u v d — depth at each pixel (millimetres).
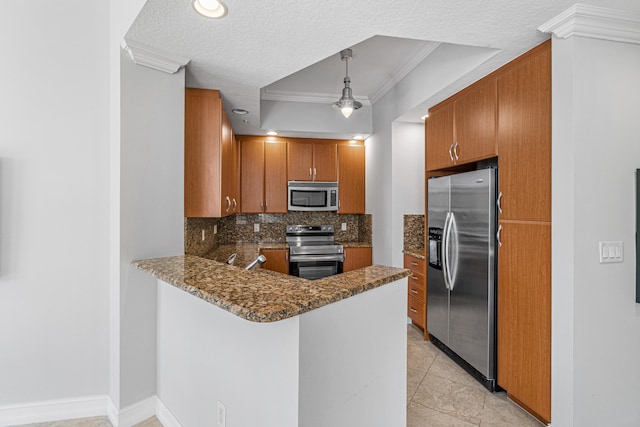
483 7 1639
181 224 2191
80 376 2055
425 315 3371
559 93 1811
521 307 2131
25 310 1961
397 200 3801
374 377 1456
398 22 1739
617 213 1794
